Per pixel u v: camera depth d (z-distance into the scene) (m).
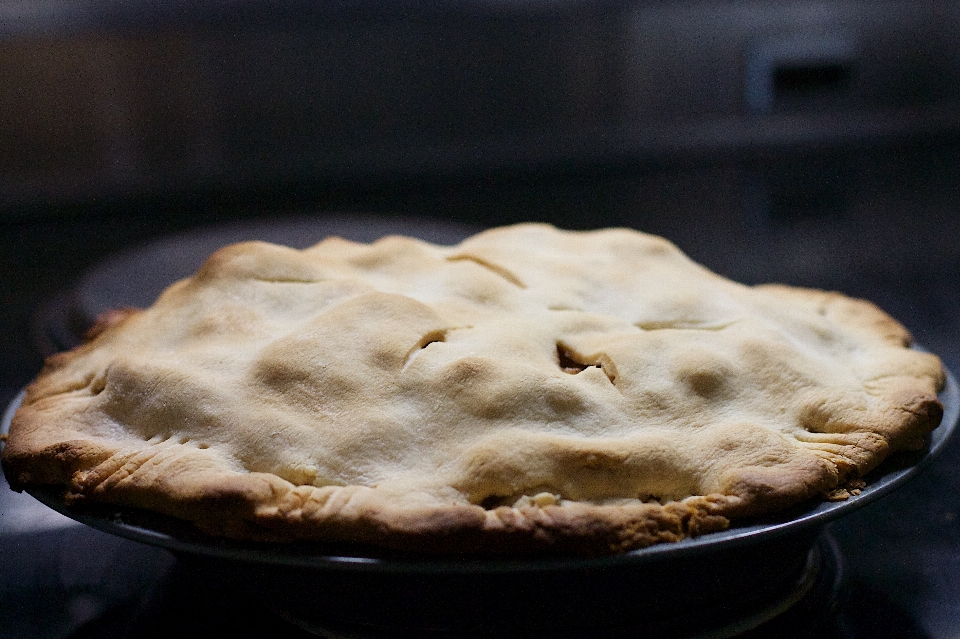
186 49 0.76
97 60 0.75
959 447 0.51
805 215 0.77
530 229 0.51
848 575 0.44
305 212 0.80
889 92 0.90
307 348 0.42
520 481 0.39
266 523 0.38
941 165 0.87
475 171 0.86
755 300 0.47
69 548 0.46
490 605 0.39
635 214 0.78
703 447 0.40
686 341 0.44
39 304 0.64
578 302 0.45
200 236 0.63
